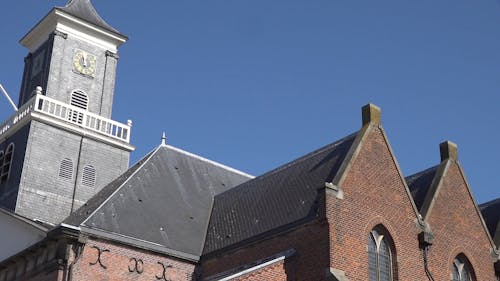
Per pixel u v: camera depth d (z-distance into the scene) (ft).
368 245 97.66
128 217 108.78
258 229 106.22
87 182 141.69
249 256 103.50
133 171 121.70
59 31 153.38
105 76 157.17
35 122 139.13
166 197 119.55
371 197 99.96
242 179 141.28
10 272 108.68
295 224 97.50
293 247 97.04
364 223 97.35
